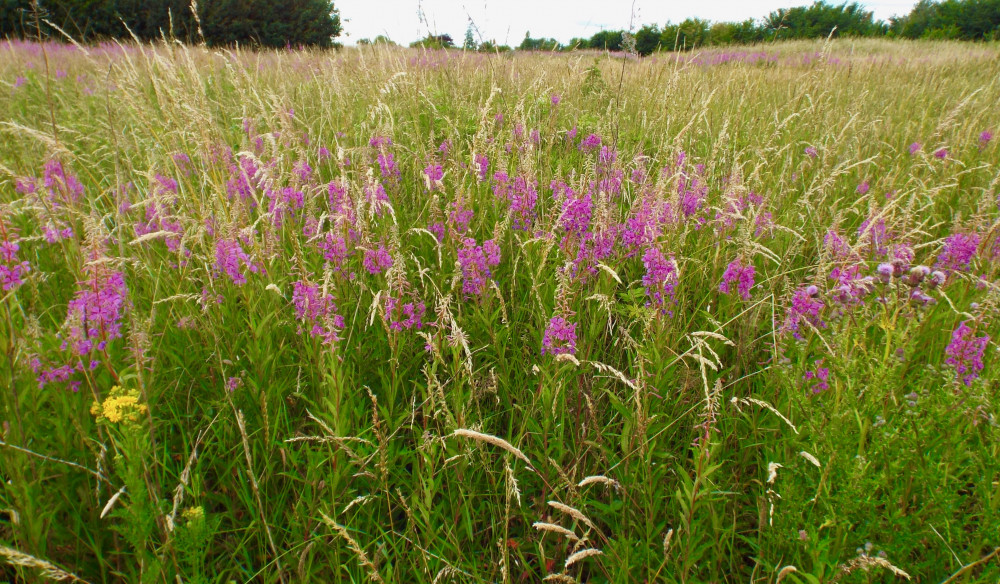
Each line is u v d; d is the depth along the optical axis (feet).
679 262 11.15
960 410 6.88
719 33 73.51
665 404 9.20
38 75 28.71
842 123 21.12
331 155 14.40
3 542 6.55
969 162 18.83
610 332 10.79
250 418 8.70
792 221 13.99
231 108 19.98
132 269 10.89
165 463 7.98
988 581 6.17
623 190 13.60
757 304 10.09
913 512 7.21
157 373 8.74
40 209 9.75
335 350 7.91
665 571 7.09
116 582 7.03
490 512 8.22
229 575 7.30
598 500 8.54
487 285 9.93
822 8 113.29
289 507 7.99
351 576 6.88
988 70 41.37
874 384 6.98
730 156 17.02
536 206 13.87
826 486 6.90
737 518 8.20
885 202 14.80
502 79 22.95
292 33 108.68
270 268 9.96
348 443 7.87
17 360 7.06
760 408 9.02
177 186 12.32
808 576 6.02
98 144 17.35
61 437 7.34
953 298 10.71
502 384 9.57
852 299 8.52
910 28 130.82
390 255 10.61
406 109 19.86
